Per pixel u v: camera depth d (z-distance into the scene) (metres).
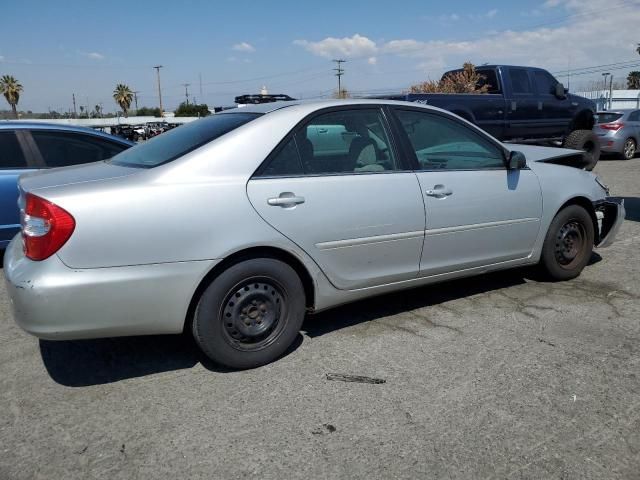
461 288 4.78
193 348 3.70
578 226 4.81
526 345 3.64
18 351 3.71
